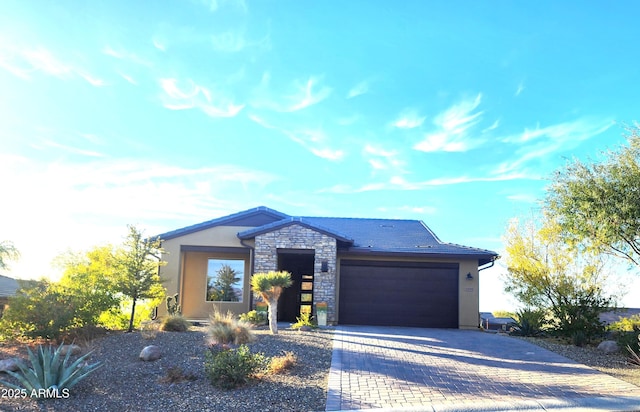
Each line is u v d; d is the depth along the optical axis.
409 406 8.16
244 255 21.08
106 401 8.27
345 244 20.11
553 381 10.05
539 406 8.28
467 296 19.98
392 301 20.02
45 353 8.74
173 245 20.17
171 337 13.14
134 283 14.58
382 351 12.52
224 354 9.50
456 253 19.53
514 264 17.94
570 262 16.58
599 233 15.51
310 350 12.08
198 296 20.70
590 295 16.05
